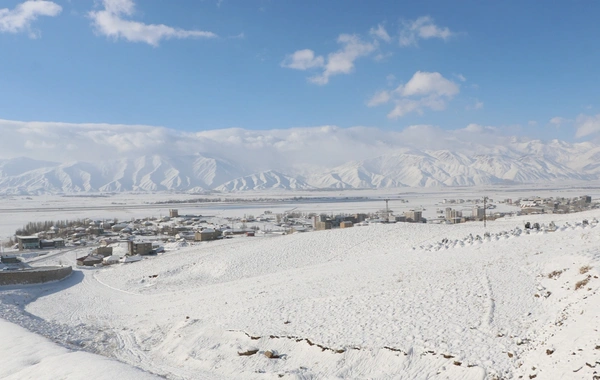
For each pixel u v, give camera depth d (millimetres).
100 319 45281
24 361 28031
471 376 20562
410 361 23094
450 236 63375
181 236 135750
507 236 49531
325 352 25672
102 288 64438
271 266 64125
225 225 173125
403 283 37281
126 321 42938
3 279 66062
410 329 26719
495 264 37656
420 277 38188
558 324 22781
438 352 23188
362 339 26344
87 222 185625
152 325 39312
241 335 30422
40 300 57531
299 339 27938
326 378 23219
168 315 42312
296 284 45375
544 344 21234
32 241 123250
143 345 33844
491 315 26719
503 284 31984
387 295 34375
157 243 119750
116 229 165125
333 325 29672
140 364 29000
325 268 52969
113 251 113812
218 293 49375
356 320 29938
